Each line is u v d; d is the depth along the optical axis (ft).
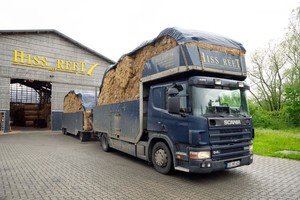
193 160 17.94
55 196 16.19
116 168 24.39
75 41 82.74
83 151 35.50
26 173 22.22
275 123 74.02
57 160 28.43
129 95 28.55
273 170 23.68
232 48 21.52
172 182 19.47
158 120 22.20
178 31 20.30
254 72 97.91
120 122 29.27
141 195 16.42
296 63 77.77
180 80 20.30
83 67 86.02
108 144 34.01
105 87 36.55
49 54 78.13
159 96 22.52
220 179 20.42
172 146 20.24
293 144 39.99
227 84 20.26
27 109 98.94
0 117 68.74
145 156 24.11
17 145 42.16
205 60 19.47
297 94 64.75
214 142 18.16
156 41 23.53
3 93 68.59
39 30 74.64
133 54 28.25
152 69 23.26
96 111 38.45
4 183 19.06
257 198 15.93
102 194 16.60
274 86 94.94
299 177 21.13
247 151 20.44
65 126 63.46
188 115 18.65
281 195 16.52
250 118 20.98
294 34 73.56
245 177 21.08
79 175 21.62
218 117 18.88
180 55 19.49
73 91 57.47
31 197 15.97
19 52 71.77
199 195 16.46
